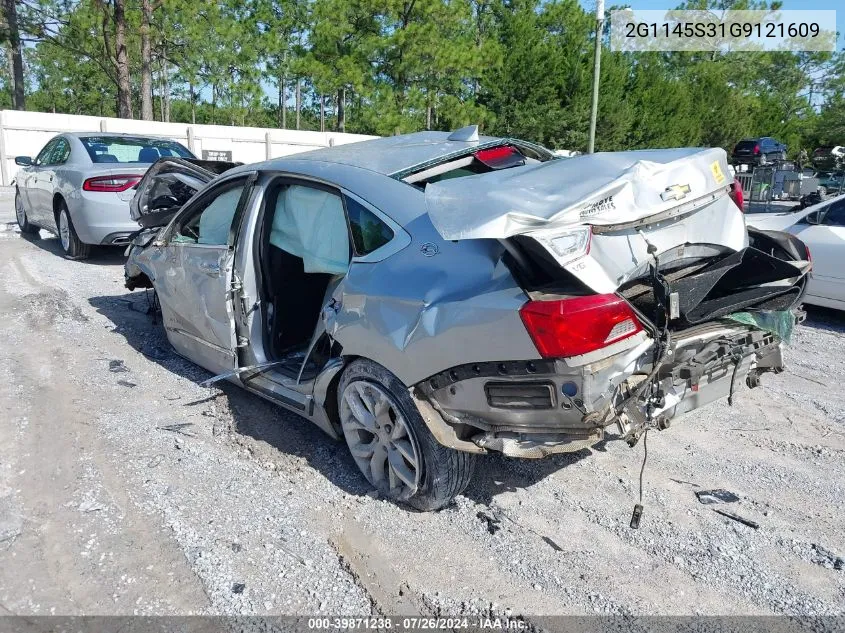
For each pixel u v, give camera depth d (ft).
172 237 15.94
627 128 102.78
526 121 97.45
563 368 8.43
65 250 29.30
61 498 10.65
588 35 111.24
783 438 13.80
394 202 10.61
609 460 12.66
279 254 13.30
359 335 10.37
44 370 15.93
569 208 8.48
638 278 9.52
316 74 89.97
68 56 131.95
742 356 10.68
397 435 10.40
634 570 9.49
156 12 76.23
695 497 11.44
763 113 144.25
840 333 22.09
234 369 13.76
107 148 28.78
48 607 8.37
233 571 9.14
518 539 10.11
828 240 22.52
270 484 11.42
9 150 67.10
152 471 11.56
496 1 124.57
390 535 10.12
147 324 20.01
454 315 9.13
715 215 10.71
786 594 9.06
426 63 90.63
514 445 9.23
